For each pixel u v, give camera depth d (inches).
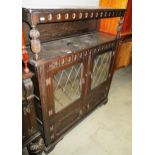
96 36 60.0
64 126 54.4
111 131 63.1
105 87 69.7
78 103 55.2
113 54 61.7
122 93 90.7
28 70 34.6
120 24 55.6
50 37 50.5
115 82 102.4
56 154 52.2
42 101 40.1
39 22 30.4
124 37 81.9
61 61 39.6
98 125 65.7
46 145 50.6
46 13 30.4
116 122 68.1
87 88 55.9
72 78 47.1
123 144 57.6
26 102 36.3
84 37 57.9
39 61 34.7
